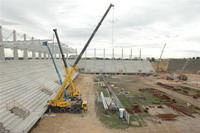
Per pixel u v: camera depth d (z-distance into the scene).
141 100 22.61
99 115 15.93
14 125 11.17
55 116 15.32
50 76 31.30
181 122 14.86
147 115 16.52
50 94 21.02
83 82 38.25
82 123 13.89
